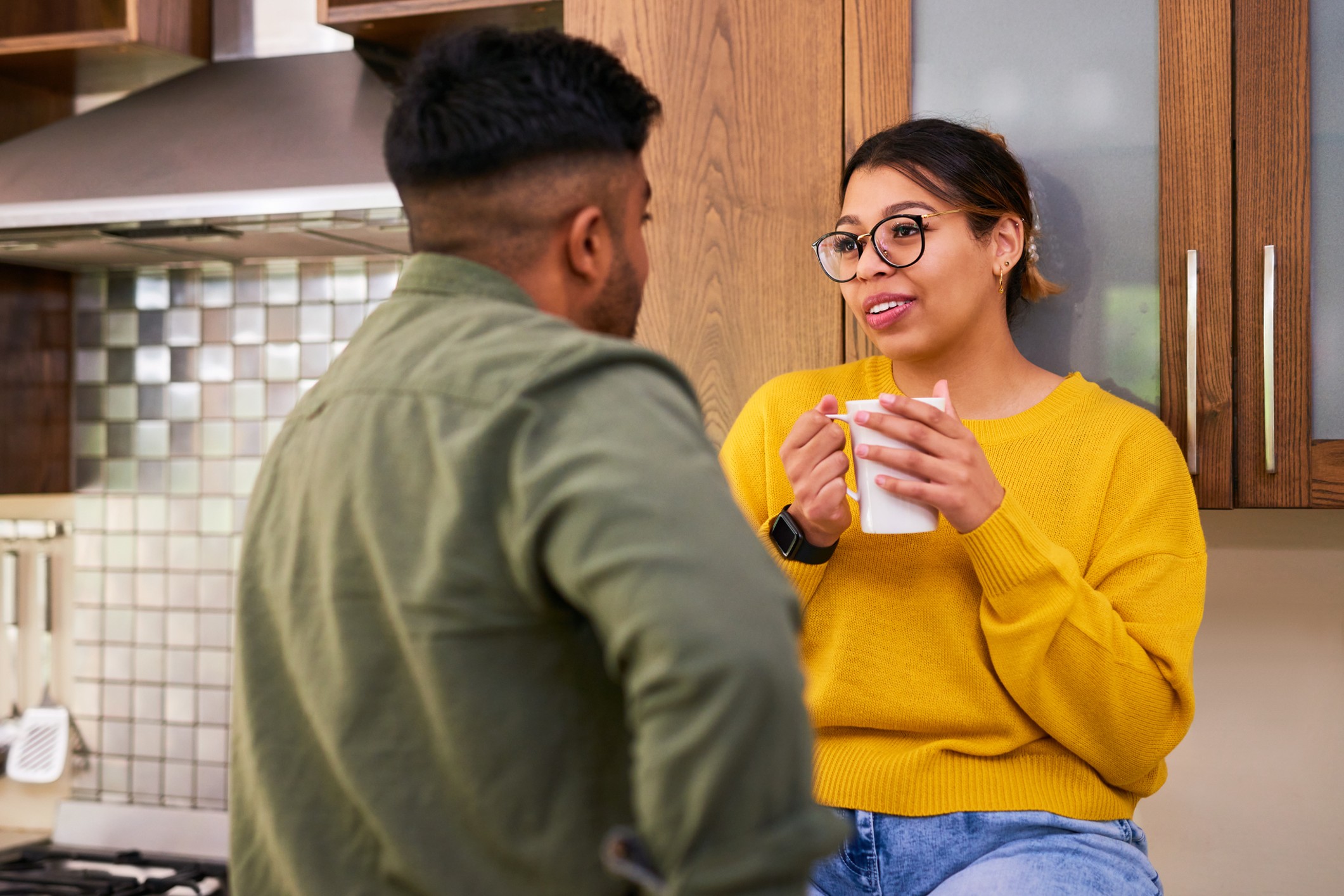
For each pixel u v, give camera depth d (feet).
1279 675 5.22
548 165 2.12
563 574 1.70
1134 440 3.62
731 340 4.49
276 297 7.00
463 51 2.20
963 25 4.32
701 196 4.52
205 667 7.04
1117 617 3.30
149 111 6.02
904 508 3.16
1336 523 5.15
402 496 1.92
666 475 1.70
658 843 1.59
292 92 5.94
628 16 4.59
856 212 3.72
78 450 7.30
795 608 1.74
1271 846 5.21
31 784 7.30
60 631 7.30
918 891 3.46
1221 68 4.07
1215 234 4.08
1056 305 4.26
